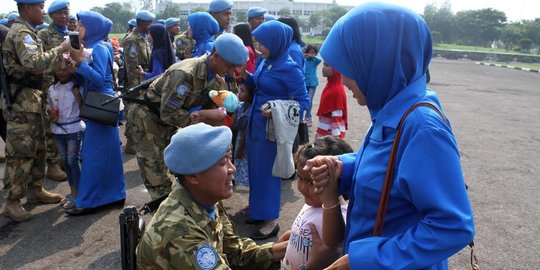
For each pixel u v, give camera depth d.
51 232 3.92
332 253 1.89
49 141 5.16
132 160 6.19
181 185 1.76
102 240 3.79
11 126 4.01
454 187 1.27
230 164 1.77
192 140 1.67
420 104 1.37
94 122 4.07
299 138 4.23
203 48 5.31
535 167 6.21
